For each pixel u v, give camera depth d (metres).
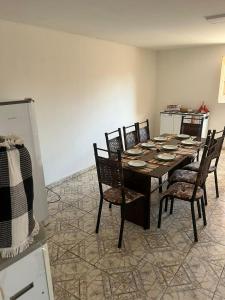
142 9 2.45
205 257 2.20
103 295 1.83
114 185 2.37
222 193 3.42
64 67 3.60
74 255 2.25
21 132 2.29
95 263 2.15
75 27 3.22
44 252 1.10
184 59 5.55
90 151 4.40
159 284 1.92
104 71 4.41
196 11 2.54
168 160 2.74
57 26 3.15
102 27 3.25
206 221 2.75
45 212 2.72
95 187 3.73
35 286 1.08
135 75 5.28
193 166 3.31
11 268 0.97
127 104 5.20
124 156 2.92
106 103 4.59
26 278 1.04
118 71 4.76
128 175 2.66
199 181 2.44
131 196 2.46
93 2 2.20
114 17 2.74
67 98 3.74
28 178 0.97
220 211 2.96
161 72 5.95
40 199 2.61
